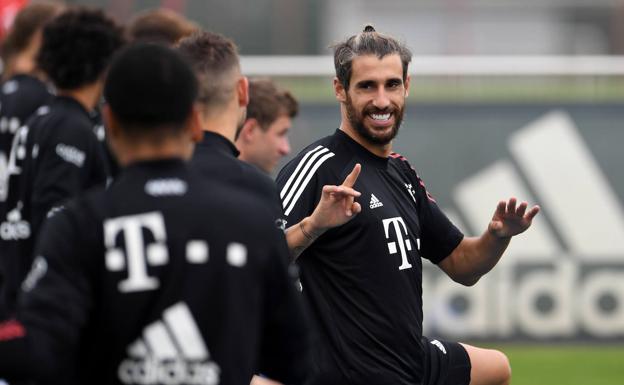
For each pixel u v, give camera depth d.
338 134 16.34
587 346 32.94
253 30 78.75
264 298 10.49
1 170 20.72
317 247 15.85
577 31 94.06
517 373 30.52
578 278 33.00
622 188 33.28
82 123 17.88
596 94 34.88
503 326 32.78
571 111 33.50
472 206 33.59
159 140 10.26
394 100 16.03
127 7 75.94
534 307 32.91
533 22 95.12
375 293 15.83
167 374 9.88
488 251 17.25
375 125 15.99
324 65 35.28
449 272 17.81
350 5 93.25
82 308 9.73
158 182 10.17
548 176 33.38
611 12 91.62
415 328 16.20
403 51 16.27
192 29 22.23
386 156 16.50
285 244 10.63
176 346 9.91
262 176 12.24
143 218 10.02
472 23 96.38
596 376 30.23
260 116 20.23
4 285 18.03
